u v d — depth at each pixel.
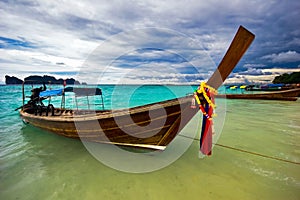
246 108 12.30
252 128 6.82
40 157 4.57
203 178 3.41
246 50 2.78
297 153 4.43
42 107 9.05
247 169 3.70
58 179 3.52
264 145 5.02
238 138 5.62
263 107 12.86
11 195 3.04
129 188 3.17
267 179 3.31
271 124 7.48
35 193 3.09
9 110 14.12
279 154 4.40
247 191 2.97
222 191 2.99
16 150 5.06
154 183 3.30
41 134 6.66
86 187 3.24
